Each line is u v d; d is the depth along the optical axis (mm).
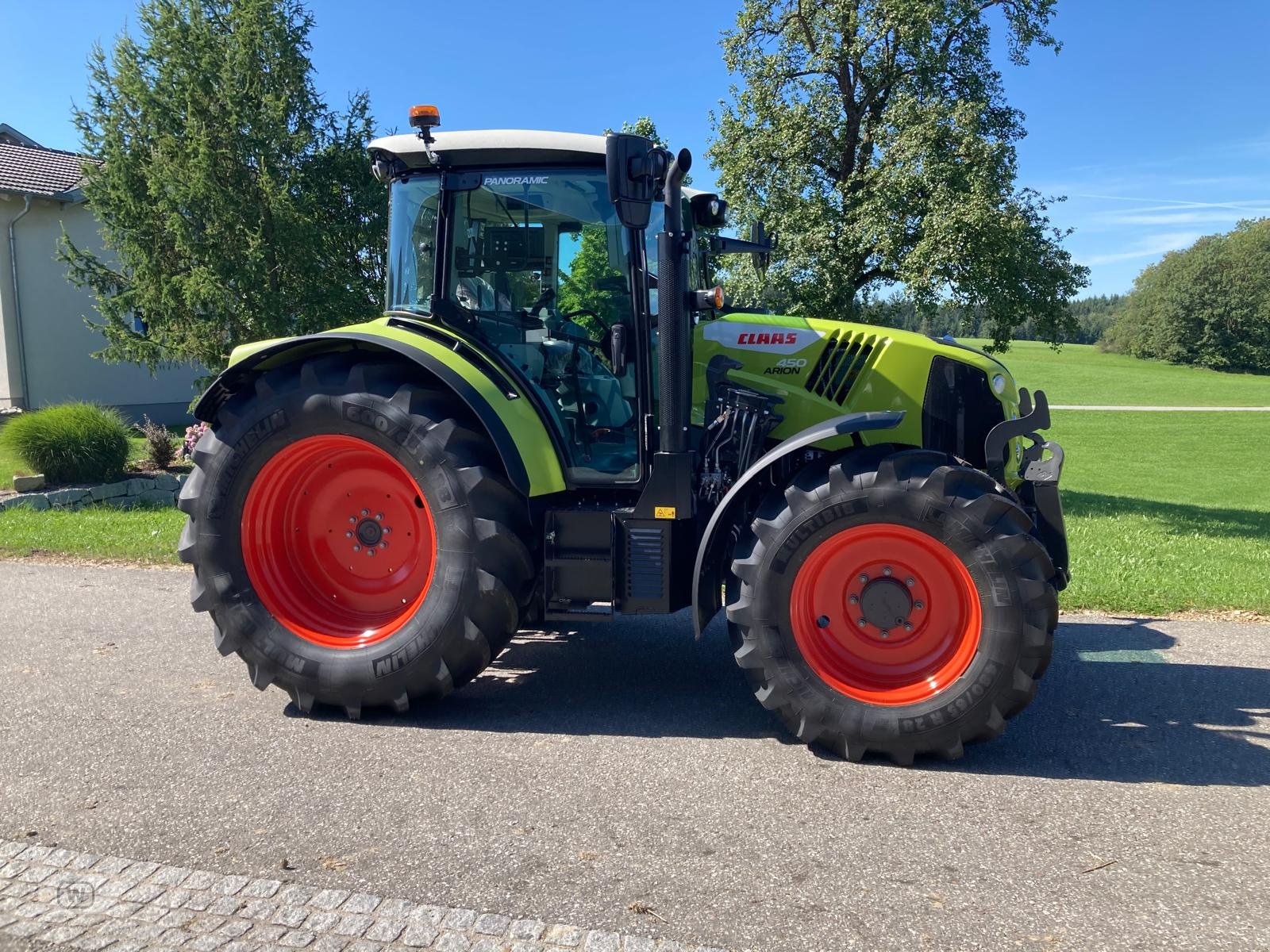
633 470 3910
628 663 4547
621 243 3830
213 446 3840
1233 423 31906
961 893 2465
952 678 3346
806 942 2234
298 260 12734
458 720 3738
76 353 18047
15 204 17031
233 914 2332
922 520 3324
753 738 3588
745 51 10289
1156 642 4961
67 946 2203
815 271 9719
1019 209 9430
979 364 4047
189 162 12336
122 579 6121
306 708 3766
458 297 3986
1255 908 2404
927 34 9250
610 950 2186
